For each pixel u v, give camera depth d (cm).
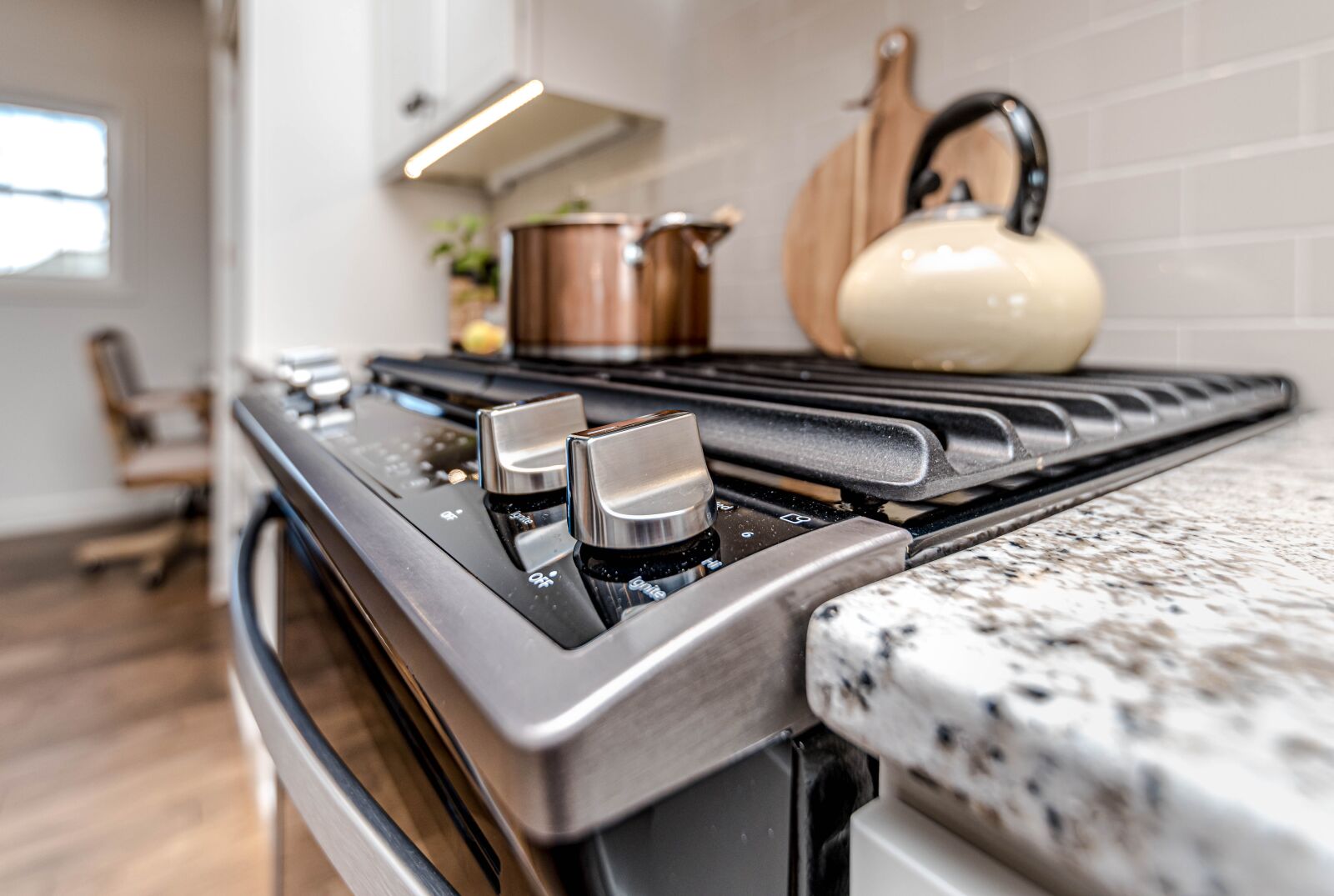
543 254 86
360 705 42
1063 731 15
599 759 17
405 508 32
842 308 67
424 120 140
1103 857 14
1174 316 70
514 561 25
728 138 119
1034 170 56
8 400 320
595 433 24
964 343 58
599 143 146
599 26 120
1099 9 73
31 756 143
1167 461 40
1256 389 57
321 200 173
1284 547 25
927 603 20
